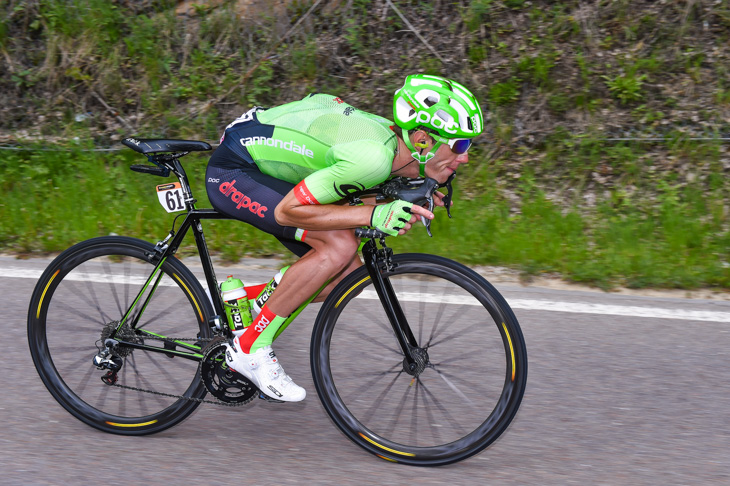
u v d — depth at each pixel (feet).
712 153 19.63
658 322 13.11
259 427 10.07
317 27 24.16
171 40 24.14
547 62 21.99
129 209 18.42
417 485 8.68
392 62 23.03
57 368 10.19
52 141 21.91
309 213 8.44
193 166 20.59
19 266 15.65
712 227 17.31
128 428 9.80
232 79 23.08
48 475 8.77
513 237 16.51
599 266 15.23
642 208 18.45
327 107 8.91
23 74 23.43
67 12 24.40
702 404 10.50
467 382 9.71
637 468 8.99
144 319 10.07
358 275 9.25
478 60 22.56
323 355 9.50
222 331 9.52
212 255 16.34
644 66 21.70
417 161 8.64
